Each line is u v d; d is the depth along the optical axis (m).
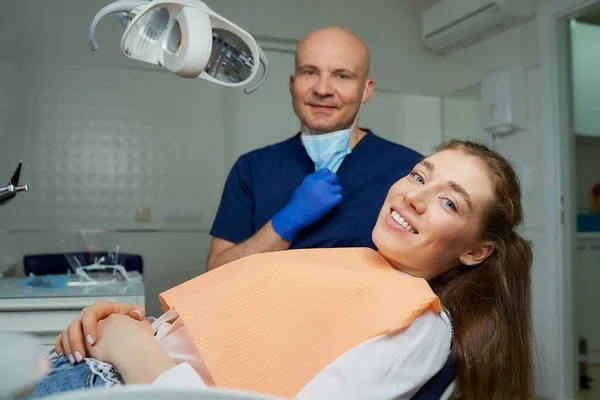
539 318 2.85
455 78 3.46
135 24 1.14
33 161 2.79
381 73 3.40
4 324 1.54
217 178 3.04
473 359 1.01
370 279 0.96
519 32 2.99
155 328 1.04
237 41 1.23
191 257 3.00
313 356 0.88
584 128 3.66
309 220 1.56
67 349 0.92
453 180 1.05
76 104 2.85
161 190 2.96
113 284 1.89
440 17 3.26
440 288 1.14
